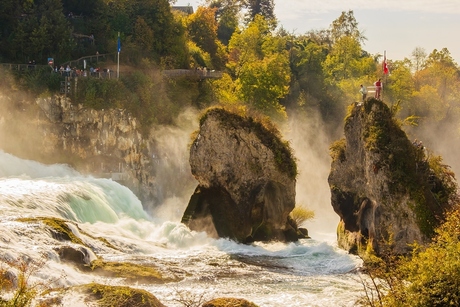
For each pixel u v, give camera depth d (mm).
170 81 90438
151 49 98500
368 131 50438
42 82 77938
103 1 98812
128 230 56344
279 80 103688
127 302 31297
